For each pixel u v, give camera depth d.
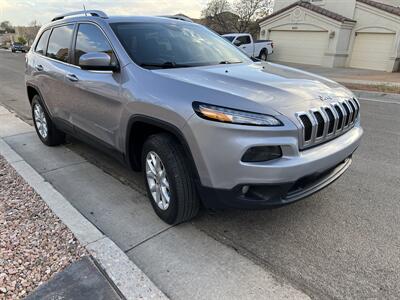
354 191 3.74
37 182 3.70
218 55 3.77
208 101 2.47
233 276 2.46
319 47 20.81
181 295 2.28
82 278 2.31
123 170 4.27
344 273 2.50
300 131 2.45
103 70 3.18
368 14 19.02
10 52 41.75
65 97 4.18
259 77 3.00
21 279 2.29
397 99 9.81
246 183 2.42
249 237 2.92
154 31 3.64
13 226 2.89
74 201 3.52
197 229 3.02
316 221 3.16
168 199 2.93
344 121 2.93
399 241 2.86
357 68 19.88
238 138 2.36
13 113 7.26
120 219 3.18
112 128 3.39
